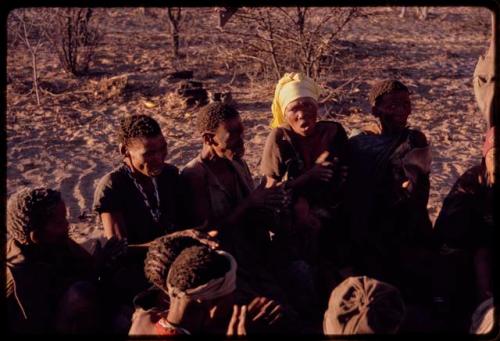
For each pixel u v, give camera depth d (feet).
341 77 31.65
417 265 10.61
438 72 33.83
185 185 10.30
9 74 32.01
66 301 8.70
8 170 20.53
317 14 34.83
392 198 10.58
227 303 7.86
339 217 10.92
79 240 15.39
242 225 10.57
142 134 9.52
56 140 23.57
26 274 8.85
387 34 44.70
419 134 10.81
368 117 26.17
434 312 9.95
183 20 39.34
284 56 29.81
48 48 37.14
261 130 24.34
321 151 10.67
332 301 7.47
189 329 7.65
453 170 20.42
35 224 8.82
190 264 7.45
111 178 9.92
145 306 8.30
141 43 40.47
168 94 28.99
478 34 45.88
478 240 10.00
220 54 33.12
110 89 29.55
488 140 9.92
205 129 10.19
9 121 25.32
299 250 10.94
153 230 10.13
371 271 10.75
